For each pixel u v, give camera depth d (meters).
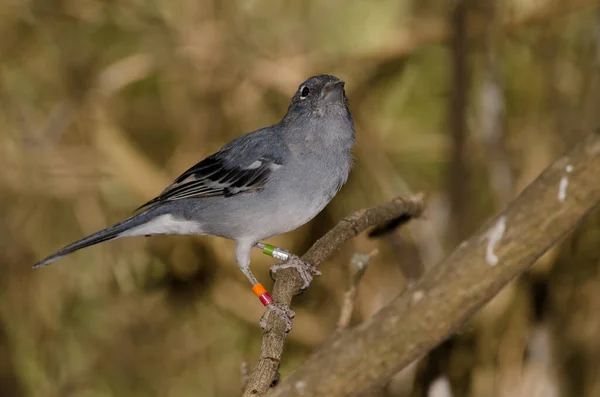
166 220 8.31
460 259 4.00
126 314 11.39
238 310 11.25
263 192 7.93
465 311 3.97
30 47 11.81
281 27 11.55
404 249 9.29
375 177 11.09
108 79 11.43
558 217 3.86
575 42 10.73
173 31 11.40
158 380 11.33
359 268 6.00
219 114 11.38
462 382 10.29
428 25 11.14
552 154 10.55
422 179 11.42
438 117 11.26
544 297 10.07
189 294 11.41
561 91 10.71
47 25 11.78
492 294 3.99
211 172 8.08
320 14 11.48
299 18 11.54
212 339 11.35
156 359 11.37
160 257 11.41
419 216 7.82
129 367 11.34
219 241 11.12
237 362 11.29
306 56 11.42
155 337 11.42
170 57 11.38
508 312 10.20
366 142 11.06
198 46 11.29
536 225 3.89
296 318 11.11
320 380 4.18
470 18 10.32
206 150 11.27
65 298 11.39
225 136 11.43
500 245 3.91
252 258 11.15
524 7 10.80
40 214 11.43
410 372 10.05
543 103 10.84
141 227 8.34
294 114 8.05
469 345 10.29
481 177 10.92
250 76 11.33
